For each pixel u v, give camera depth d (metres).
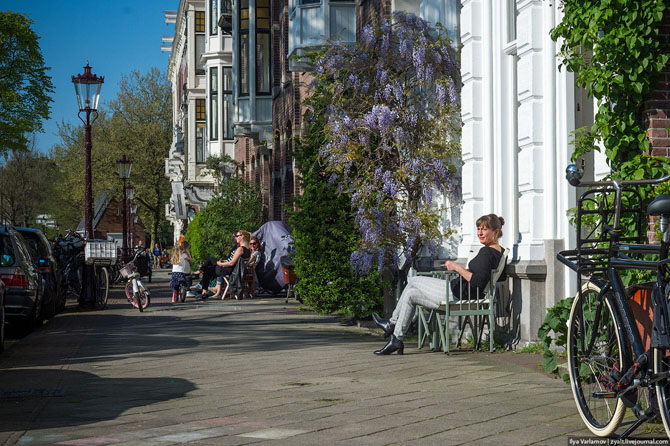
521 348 9.85
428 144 12.75
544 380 7.80
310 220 14.21
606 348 5.36
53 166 73.88
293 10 20.11
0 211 70.25
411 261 13.08
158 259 71.25
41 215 71.94
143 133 73.31
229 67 41.81
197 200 51.91
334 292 13.84
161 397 7.27
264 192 31.78
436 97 12.69
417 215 12.70
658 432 5.42
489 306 10.12
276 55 29.61
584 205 8.45
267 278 24.58
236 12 30.48
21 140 36.84
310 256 14.08
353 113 13.57
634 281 5.79
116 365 9.52
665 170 7.82
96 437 5.65
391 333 10.18
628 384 5.02
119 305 21.50
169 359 9.98
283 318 16.33
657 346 4.90
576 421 5.91
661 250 5.04
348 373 8.55
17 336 13.66
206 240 32.47
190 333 13.31
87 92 20.72
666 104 7.99
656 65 7.88
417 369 8.73
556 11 9.61
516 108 11.15
